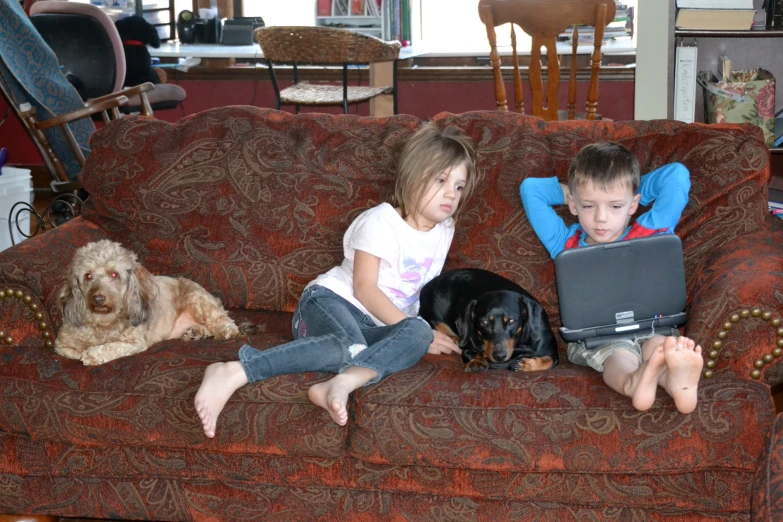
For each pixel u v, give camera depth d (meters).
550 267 2.32
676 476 1.80
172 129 2.58
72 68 4.92
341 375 1.88
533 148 2.39
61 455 2.04
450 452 1.84
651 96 3.62
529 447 1.80
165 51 5.55
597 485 1.83
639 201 2.26
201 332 2.38
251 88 6.09
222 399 1.88
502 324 2.02
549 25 3.82
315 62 4.74
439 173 2.15
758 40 3.85
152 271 2.49
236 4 6.26
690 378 1.68
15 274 2.17
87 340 2.16
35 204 5.48
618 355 1.91
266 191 2.46
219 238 2.46
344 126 2.54
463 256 2.35
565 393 1.83
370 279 2.20
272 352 1.96
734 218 2.23
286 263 2.44
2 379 2.03
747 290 1.86
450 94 5.81
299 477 1.96
